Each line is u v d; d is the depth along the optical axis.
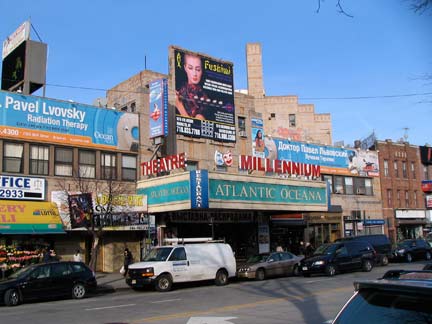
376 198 44.44
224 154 32.31
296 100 54.94
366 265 26.77
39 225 23.03
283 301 14.93
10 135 23.78
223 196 26.11
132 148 28.45
